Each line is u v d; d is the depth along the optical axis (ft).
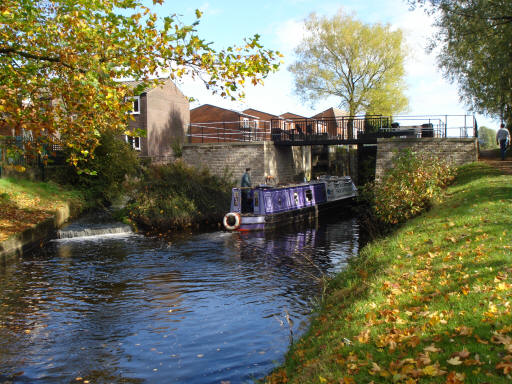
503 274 18.97
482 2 60.75
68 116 33.37
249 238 61.52
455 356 12.85
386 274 24.36
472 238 26.86
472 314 15.60
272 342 24.30
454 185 56.18
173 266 44.29
